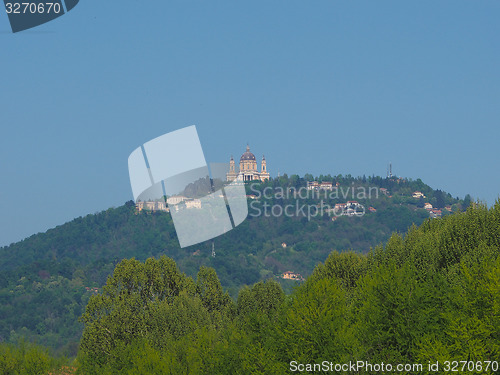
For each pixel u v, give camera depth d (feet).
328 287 210.38
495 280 188.65
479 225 317.83
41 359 352.69
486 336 179.32
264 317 253.44
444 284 210.79
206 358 261.65
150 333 344.28
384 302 195.93
